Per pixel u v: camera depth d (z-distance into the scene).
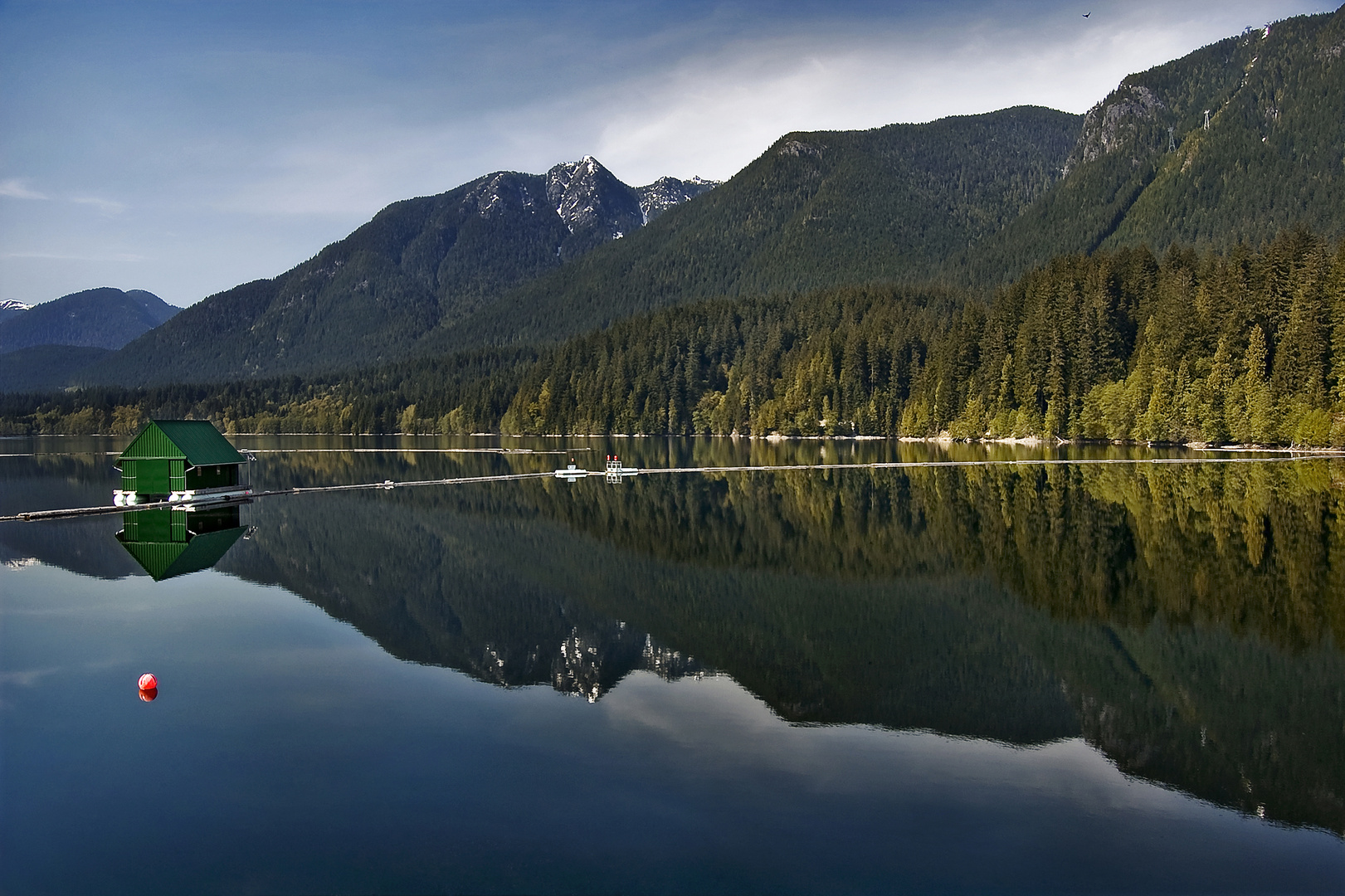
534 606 38.75
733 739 23.02
